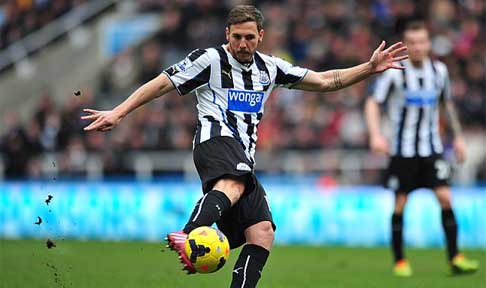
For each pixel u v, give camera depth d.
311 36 72.81
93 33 84.50
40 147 65.25
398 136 35.25
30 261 36.81
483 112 64.38
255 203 20.56
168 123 64.69
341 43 71.19
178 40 77.12
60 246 45.94
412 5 72.94
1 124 79.44
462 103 64.19
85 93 73.25
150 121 64.88
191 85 20.44
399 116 35.25
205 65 20.42
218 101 20.59
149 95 20.12
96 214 54.34
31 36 84.75
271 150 61.84
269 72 21.06
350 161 57.81
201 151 20.34
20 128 67.56
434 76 35.06
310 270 35.62
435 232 49.53
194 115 66.69
